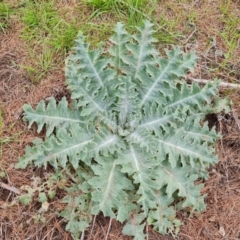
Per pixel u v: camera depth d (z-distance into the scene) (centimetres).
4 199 77
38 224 75
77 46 77
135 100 78
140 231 74
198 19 91
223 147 82
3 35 87
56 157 72
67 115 77
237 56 89
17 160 78
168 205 77
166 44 88
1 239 75
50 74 84
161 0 91
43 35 87
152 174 72
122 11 89
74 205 74
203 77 86
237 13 91
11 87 83
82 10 89
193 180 74
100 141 73
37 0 89
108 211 70
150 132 75
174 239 76
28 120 77
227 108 82
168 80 78
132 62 79
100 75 77
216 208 78
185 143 74
